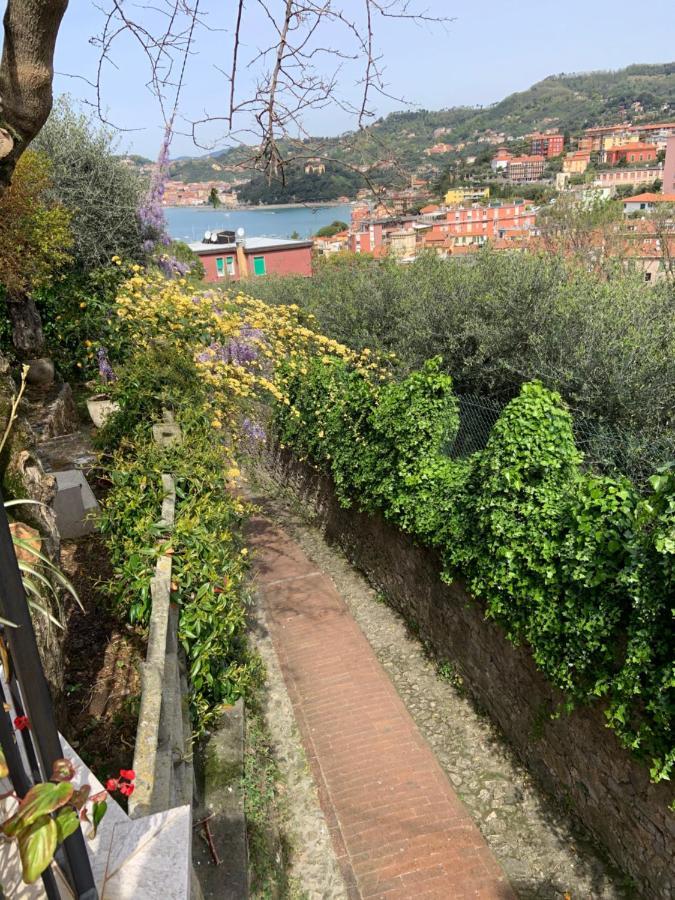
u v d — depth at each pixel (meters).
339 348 10.22
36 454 4.39
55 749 1.12
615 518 4.79
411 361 13.27
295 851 5.45
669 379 9.00
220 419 9.17
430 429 7.95
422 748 6.57
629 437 8.40
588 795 5.41
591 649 4.92
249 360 10.92
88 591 5.80
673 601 4.19
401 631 8.62
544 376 10.23
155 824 1.61
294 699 7.34
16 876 1.44
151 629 4.10
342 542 10.85
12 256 9.19
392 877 5.23
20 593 1.04
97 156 13.02
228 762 4.91
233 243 42.06
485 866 5.29
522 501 5.80
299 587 9.86
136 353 8.84
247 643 7.91
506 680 6.47
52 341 12.01
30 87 3.55
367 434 9.24
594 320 10.18
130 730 4.21
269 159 3.56
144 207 12.71
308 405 11.23
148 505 5.79
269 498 13.34
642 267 14.16
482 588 6.34
